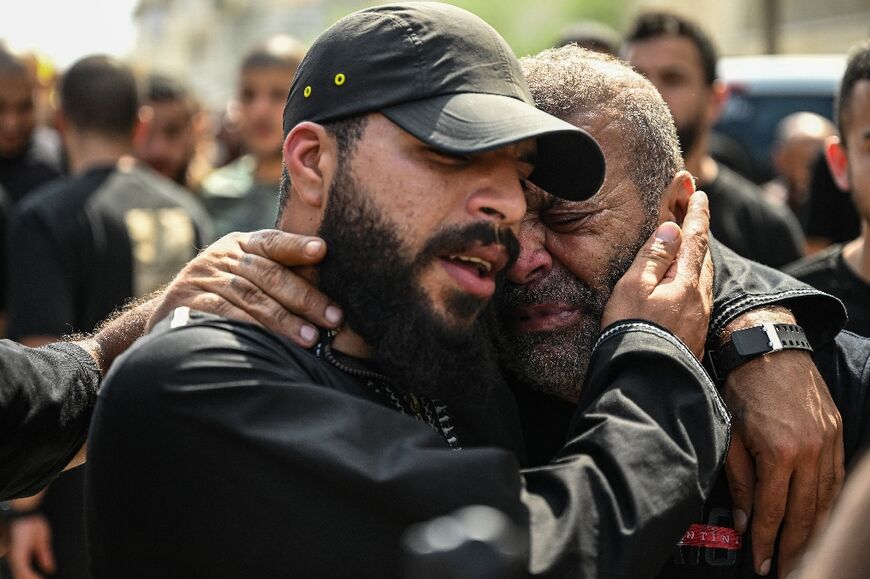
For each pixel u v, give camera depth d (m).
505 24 17.22
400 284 1.68
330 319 1.73
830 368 1.98
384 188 1.67
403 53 1.69
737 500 1.88
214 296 1.74
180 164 5.51
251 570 1.56
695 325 1.81
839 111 2.96
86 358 1.95
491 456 1.54
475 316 1.71
